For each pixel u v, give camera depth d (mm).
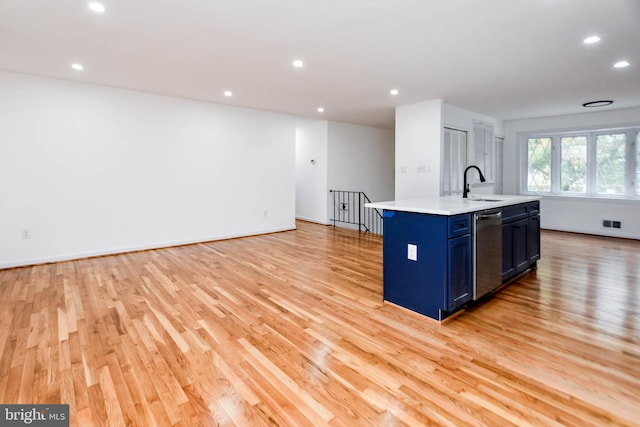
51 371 1954
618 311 2779
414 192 5703
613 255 4684
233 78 4188
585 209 6398
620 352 2150
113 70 3895
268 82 4348
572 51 3293
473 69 3842
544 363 2033
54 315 2729
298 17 2617
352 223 7992
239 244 5477
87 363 2039
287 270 3990
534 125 6945
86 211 4570
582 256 4633
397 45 3143
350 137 7844
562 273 3842
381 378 1893
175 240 5355
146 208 5059
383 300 3021
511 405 1665
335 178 7629
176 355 2135
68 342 2297
